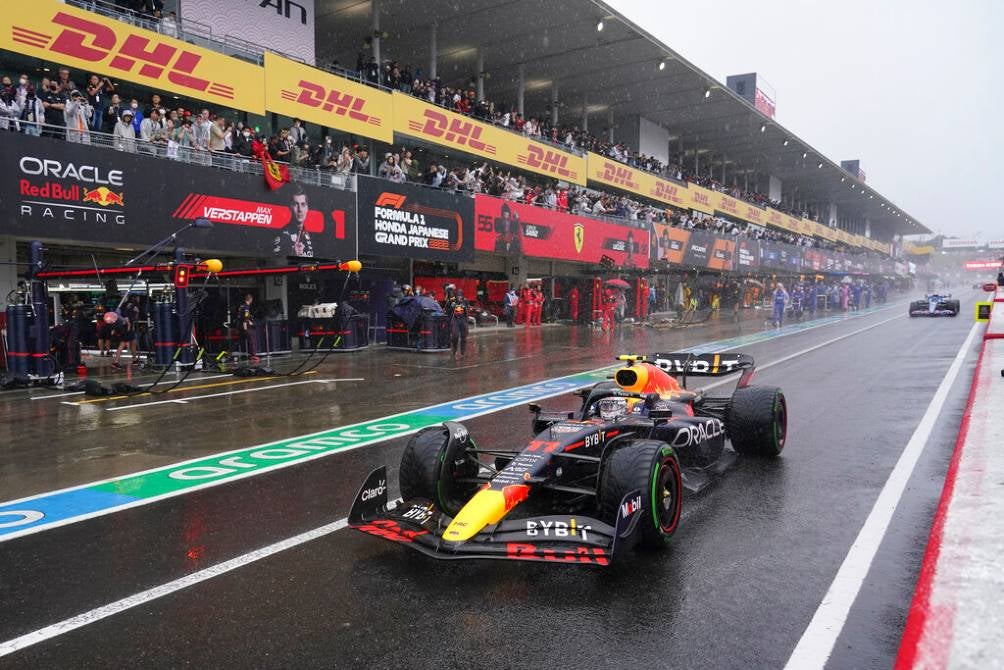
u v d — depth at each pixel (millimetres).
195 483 6863
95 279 17453
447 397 12062
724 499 6090
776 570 4578
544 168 28125
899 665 2713
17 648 3742
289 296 19391
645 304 34062
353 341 19484
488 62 31312
